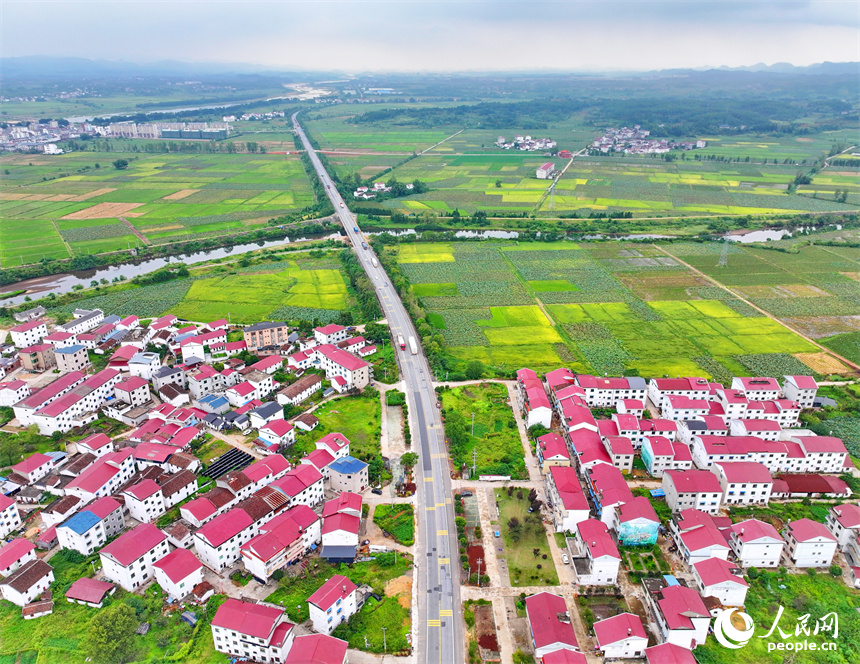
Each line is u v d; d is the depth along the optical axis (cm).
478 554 17038
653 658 13450
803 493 19400
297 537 16825
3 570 15988
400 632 14562
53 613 15125
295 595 15662
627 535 17225
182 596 15675
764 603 15388
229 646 13975
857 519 17175
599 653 14062
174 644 14262
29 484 19988
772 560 16600
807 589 15900
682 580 16012
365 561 16762
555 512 18412
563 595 15675
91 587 15638
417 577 16250
